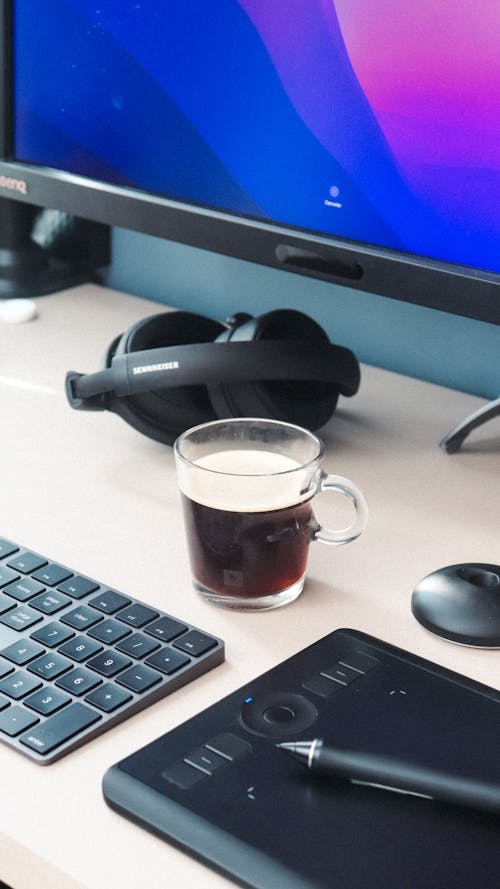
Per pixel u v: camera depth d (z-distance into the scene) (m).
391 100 0.84
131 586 0.73
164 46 0.95
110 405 0.90
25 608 0.70
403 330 1.12
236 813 0.54
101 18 0.98
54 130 1.05
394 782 0.55
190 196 0.98
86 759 0.59
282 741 0.59
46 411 0.98
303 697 0.63
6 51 1.04
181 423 0.91
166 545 0.78
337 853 0.52
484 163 0.81
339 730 0.60
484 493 0.87
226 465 0.74
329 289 1.16
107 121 1.01
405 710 0.62
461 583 0.71
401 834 0.53
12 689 0.62
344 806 0.55
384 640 0.69
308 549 0.74
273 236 0.92
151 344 0.94
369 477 0.89
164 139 0.98
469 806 0.54
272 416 0.89
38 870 0.53
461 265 0.84
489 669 0.66
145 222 1.01
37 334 1.15
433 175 0.83
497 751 0.59
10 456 0.90
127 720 0.61
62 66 1.02
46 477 0.87
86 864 0.53
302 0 0.86
